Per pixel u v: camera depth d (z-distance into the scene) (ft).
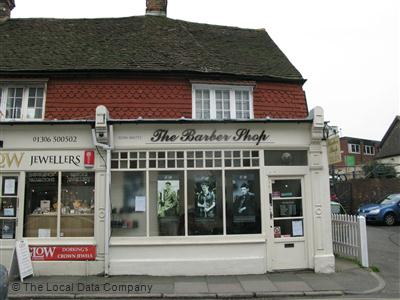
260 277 32.89
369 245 48.93
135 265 33.63
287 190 35.94
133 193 34.96
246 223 35.09
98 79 41.09
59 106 40.32
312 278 32.42
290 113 43.65
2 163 34.68
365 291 28.86
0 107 40.57
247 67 44.91
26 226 34.68
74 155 34.88
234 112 42.50
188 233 34.68
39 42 46.42
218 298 27.84
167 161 35.24
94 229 34.35
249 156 35.65
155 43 46.78
